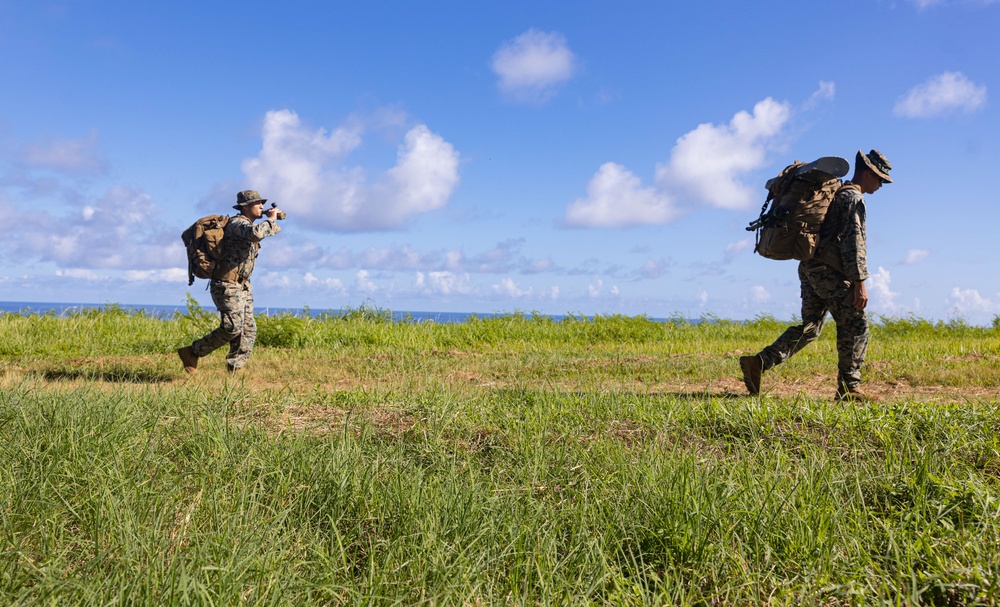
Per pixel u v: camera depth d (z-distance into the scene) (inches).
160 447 155.7
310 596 98.0
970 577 97.5
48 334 430.0
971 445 156.9
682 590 100.9
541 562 108.7
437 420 189.6
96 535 108.0
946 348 412.8
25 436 149.6
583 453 158.7
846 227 231.6
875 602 94.7
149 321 483.2
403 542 114.7
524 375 329.4
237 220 294.8
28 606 88.4
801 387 289.0
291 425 184.7
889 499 132.0
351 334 476.7
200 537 110.9
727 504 126.0
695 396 256.2
